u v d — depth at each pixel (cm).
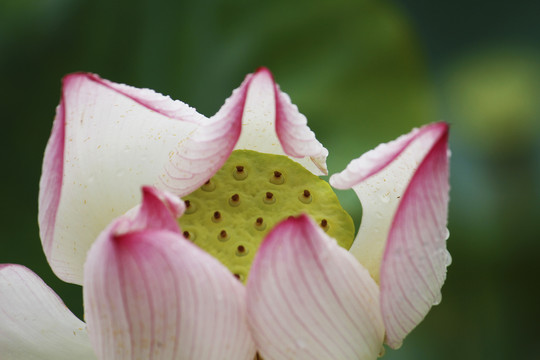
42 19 60
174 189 48
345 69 61
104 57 60
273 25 61
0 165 58
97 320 45
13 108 59
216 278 45
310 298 45
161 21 60
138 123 48
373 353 46
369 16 62
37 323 50
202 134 48
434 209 46
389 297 46
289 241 45
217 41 61
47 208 48
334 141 60
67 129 47
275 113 48
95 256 45
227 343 45
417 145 46
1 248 58
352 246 49
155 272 44
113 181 48
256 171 49
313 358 46
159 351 45
